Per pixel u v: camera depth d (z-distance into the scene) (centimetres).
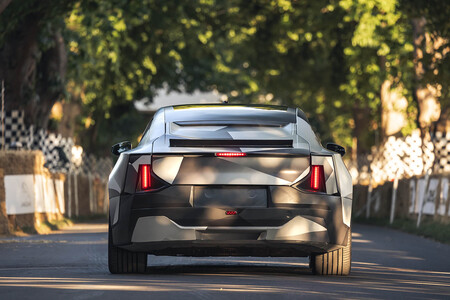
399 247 3541
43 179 4866
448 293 1858
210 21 8512
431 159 6247
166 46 8488
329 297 1678
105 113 9606
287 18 8506
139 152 2056
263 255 2130
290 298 1647
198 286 1806
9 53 5812
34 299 1595
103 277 2041
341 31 8238
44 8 5444
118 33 7569
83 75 8000
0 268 2439
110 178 2109
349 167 8306
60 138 7462
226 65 9662
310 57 9119
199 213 2000
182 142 2056
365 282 2023
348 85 8562
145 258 2172
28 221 4425
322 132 14175
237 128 2120
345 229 2067
